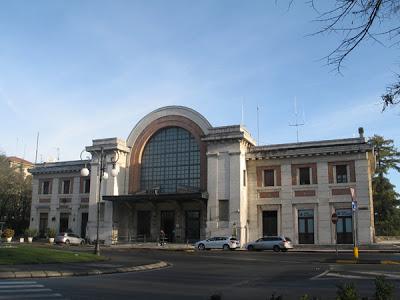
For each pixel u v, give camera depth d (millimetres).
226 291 14094
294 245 43844
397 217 67938
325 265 25203
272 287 15258
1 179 69062
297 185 46188
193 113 52000
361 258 29406
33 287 14203
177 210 50375
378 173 69375
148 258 29219
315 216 44781
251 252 38094
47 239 54219
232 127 48094
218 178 47688
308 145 46281
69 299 11820
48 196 60281
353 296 7547
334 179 44594
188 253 36781
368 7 5336
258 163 48500
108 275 18938
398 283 16172
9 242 50781
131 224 52469
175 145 52812
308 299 7145
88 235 52500
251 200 48000
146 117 54656
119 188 53219
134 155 54281
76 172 58812
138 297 12469
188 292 13711
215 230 46469
